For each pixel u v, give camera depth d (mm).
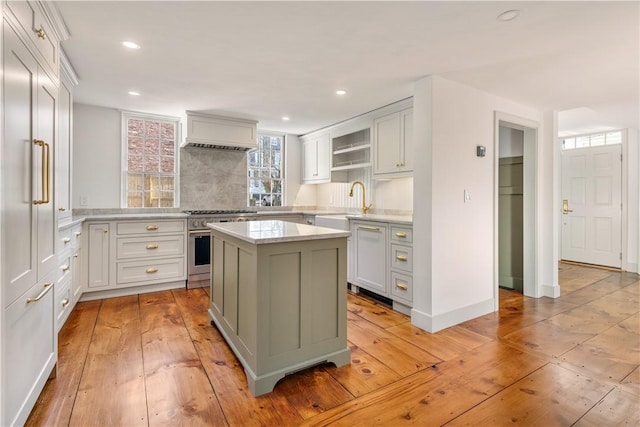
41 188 1718
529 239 3859
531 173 3828
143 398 1853
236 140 4379
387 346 2541
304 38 2195
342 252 2219
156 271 3900
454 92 2947
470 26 2012
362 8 1834
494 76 2801
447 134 2902
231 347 2363
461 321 3035
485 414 1743
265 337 1939
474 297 3156
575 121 4680
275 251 1959
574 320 3088
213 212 4352
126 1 1784
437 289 2861
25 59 1529
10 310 1398
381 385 2010
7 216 1359
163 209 4430
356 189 4852
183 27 2066
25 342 1565
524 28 2025
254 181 5309
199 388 1961
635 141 5098
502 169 4262
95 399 1832
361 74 2816
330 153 4863
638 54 2363
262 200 5383
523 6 1792
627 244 5125
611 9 1809
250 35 2158
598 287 4246
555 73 2723
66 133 2881
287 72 2789
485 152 3195
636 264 5043
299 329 2061
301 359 2070
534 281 3824
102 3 1803
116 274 3682
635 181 5090
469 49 2320
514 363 2271
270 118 4391
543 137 3838
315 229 2396
